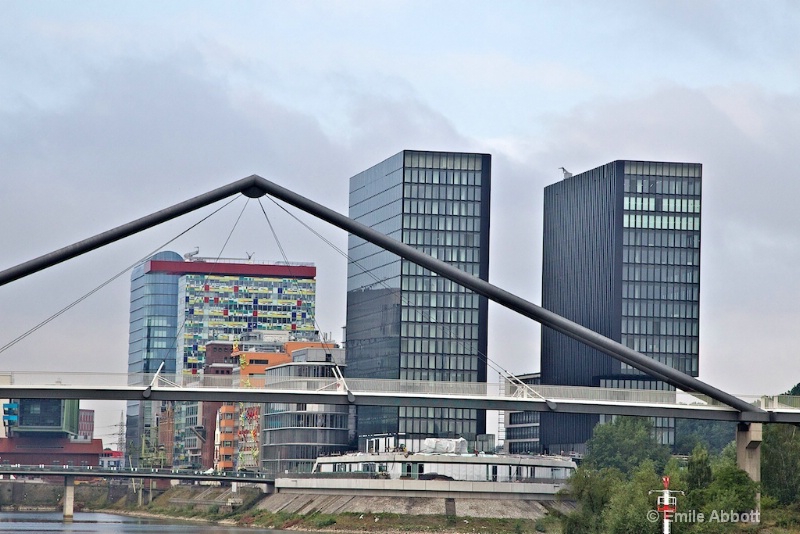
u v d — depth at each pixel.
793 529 193.00
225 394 178.25
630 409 188.88
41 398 175.12
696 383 190.50
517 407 185.62
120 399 176.50
